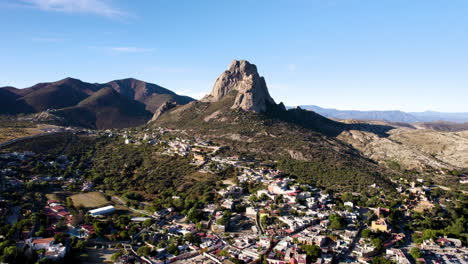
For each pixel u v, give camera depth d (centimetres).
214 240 17812
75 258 15650
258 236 18162
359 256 16538
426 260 16525
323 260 15750
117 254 15700
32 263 14462
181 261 15850
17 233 17275
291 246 16888
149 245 17350
